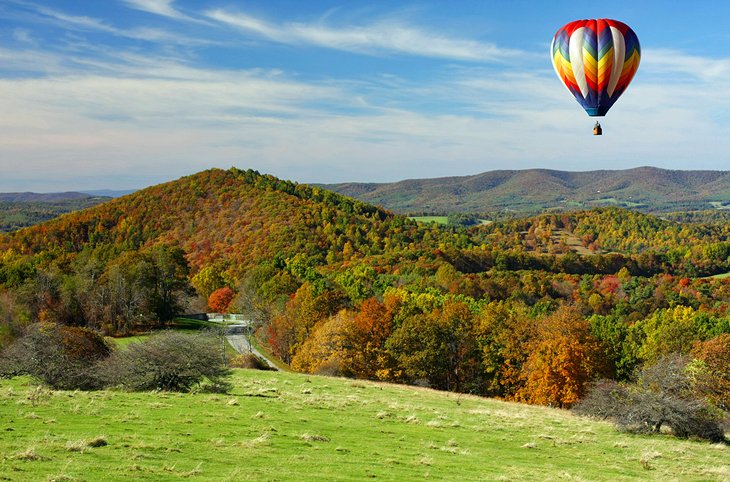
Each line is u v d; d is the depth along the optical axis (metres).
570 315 63.47
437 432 29.84
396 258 184.25
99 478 16.20
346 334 72.31
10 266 99.94
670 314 96.25
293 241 197.62
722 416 40.47
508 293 144.62
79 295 85.62
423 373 68.81
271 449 22.05
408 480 19.17
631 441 32.31
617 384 41.19
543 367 59.00
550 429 33.94
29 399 28.41
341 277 134.12
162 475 17.06
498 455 25.84
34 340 36.72
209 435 23.53
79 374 35.84
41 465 16.94
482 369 71.88
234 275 161.38
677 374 39.03
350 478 18.69
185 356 36.22
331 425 28.75
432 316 73.94
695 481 23.77
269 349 88.94
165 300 95.44
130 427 23.80
